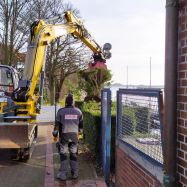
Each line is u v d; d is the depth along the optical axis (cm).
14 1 2942
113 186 813
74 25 1406
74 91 2711
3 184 837
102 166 919
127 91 671
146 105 548
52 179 868
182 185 391
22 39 2983
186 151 381
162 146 441
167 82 402
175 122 401
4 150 1222
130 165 627
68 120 872
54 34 1298
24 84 1215
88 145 1125
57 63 3644
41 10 3027
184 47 387
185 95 383
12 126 1001
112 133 897
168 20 400
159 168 461
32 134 1129
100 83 1995
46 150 1246
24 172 952
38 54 1232
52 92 3588
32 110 1223
